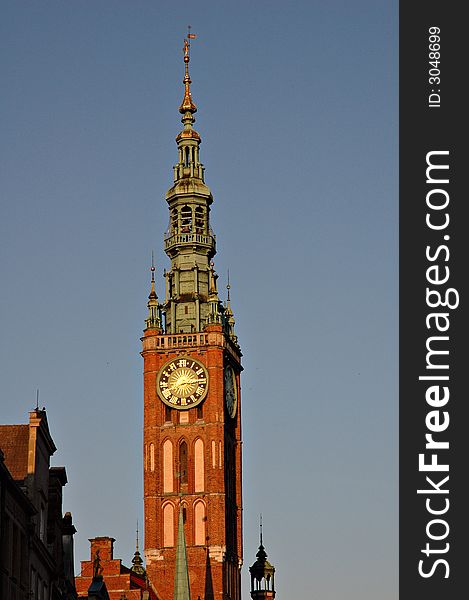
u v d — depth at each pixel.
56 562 130.12
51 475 133.38
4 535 107.62
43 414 123.31
